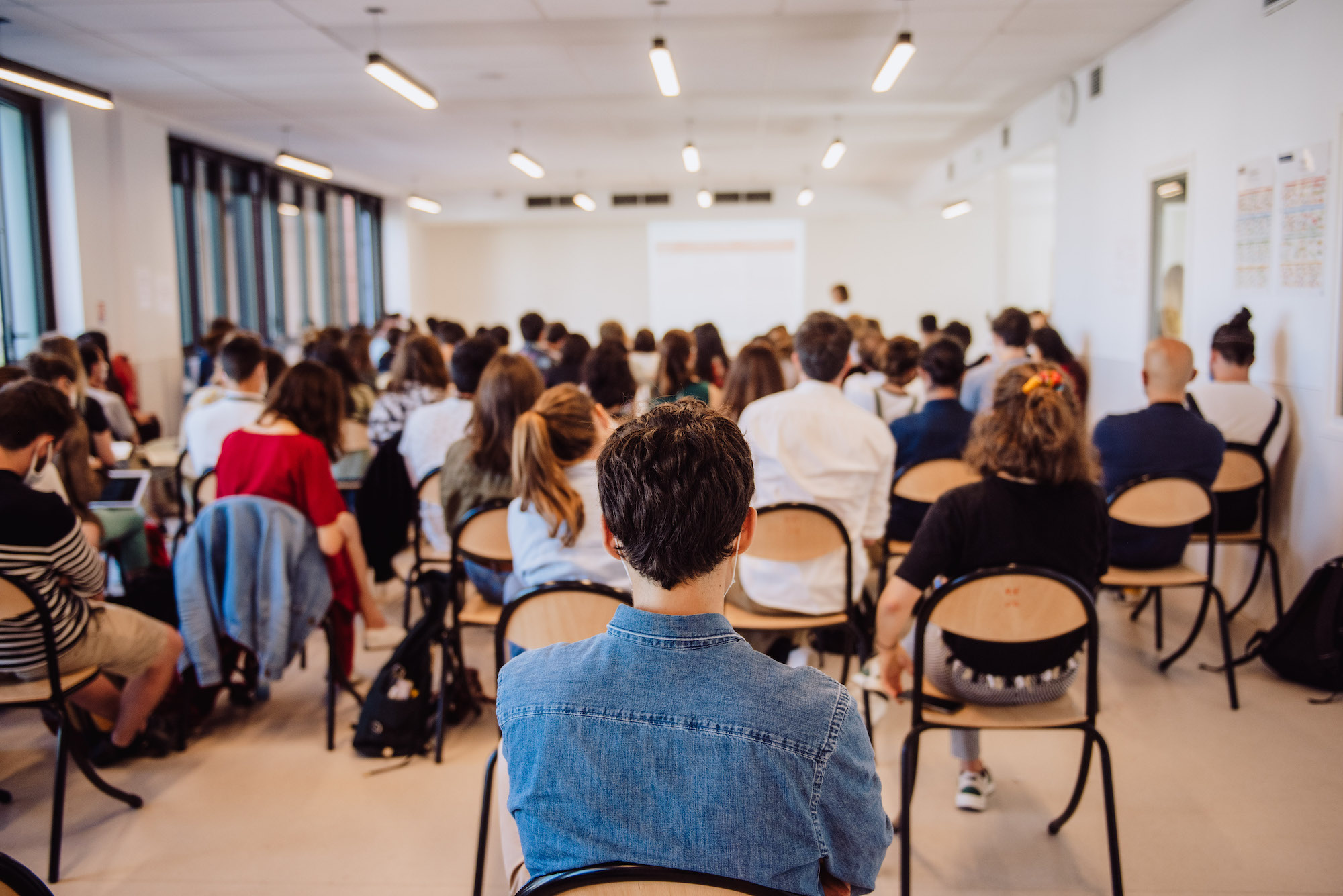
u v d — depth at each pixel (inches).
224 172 360.8
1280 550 145.6
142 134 284.8
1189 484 110.0
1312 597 122.2
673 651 34.6
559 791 34.2
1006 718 78.5
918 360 160.6
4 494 84.0
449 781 101.7
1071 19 195.2
